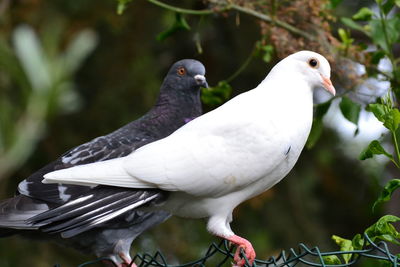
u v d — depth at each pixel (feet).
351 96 35.68
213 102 35.68
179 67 34.04
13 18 47.60
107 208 24.80
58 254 47.47
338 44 34.65
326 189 54.95
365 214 55.98
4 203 29.01
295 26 36.50
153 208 26.55
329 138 53.11
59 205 27.71
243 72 51.65
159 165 25.41
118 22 49.75
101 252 31.12
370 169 54.85
